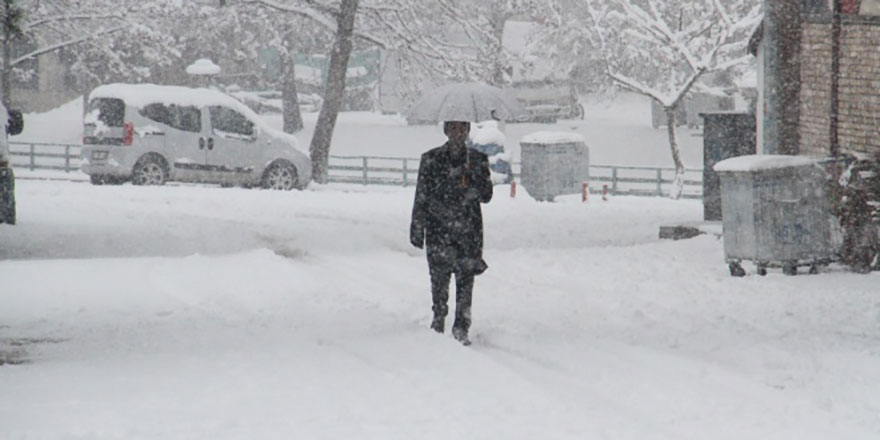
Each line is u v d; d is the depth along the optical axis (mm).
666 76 79188
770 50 36938
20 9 42750
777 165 29797
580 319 23641
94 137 66625
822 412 15539
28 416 15234
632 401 16297
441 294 22016
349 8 82125
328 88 82500
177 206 53500
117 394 16656
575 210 55719
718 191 44156
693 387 17234
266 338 21438
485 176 21750
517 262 33656
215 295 27438
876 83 34562
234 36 107375
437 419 15203
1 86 96375
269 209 53219
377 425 14883
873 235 30656
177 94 67812
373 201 59219
